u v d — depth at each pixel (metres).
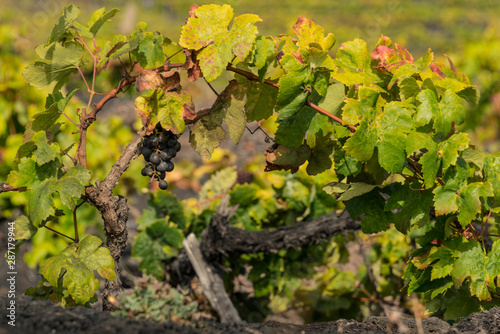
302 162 2.05
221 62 1.91
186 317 1.91
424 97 1.92
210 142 2.00
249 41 1.90
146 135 1.94
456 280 1.98
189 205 2.73
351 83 1.95
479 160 1.99
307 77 1.94
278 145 2.04
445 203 1.95
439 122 1.92
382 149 1.91
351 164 2.02
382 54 1.99
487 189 1.94
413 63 2.00
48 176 1.94
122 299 1.89
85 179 1.91
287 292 2.71
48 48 1.95
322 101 1.98
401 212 2.00
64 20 1.93
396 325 2.04
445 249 2.00
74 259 1.93
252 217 2.69
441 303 2.12
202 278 2.33
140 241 2.58
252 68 2.07
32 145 1.93
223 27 1.93
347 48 2.00
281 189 2.67
